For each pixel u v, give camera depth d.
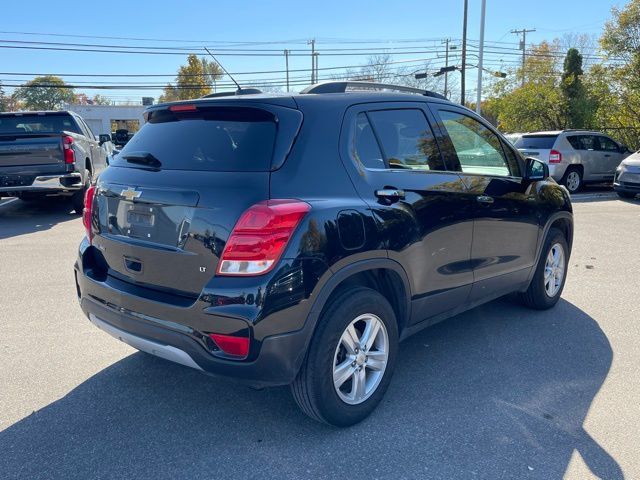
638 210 11.97
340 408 3.08
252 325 2.66
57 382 3.73
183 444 3.03
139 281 3.12
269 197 2.75
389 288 3.47
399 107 3.62
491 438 3.08
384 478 2.75
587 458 2.90
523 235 4.55
